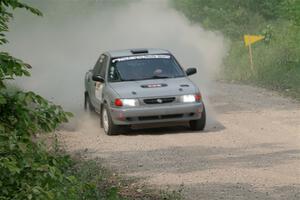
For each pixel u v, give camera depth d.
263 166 26.62
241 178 24.75
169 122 34.47
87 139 33.62
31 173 12.08
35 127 12.27
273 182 24.02
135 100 33.75
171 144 31.75
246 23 86.81
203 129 35.34
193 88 34.78
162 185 24.08
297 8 63.69
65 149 31.03
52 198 11.74
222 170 26.11
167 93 34.06
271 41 72.62
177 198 21.88
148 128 36.34
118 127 34.31
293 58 63.38
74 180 12.92
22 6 12.55
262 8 88.38
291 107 42.84
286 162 27.27
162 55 37.66
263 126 36.22
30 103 12.94
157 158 28.75
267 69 62.03
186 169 26.52
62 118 12.67
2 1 12.35
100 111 36.56
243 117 39.50
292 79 56.41
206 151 29.95
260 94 50.22
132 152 30.17
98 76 36.31
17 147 11.76
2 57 12.09
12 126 12.18
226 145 31.20
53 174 12.03
